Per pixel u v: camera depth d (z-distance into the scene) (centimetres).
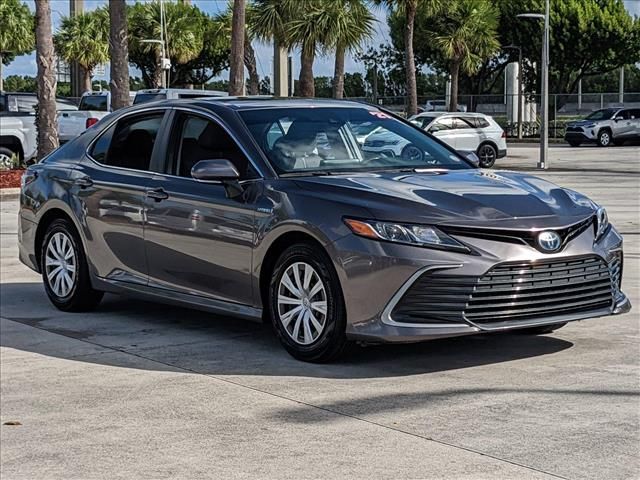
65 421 588
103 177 861
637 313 854
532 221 652
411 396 607
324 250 669
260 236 711
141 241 816
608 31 6325
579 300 672
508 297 641
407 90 4012
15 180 2303
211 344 771
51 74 2462
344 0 3650
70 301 902
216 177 720
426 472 478
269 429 555
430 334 629
